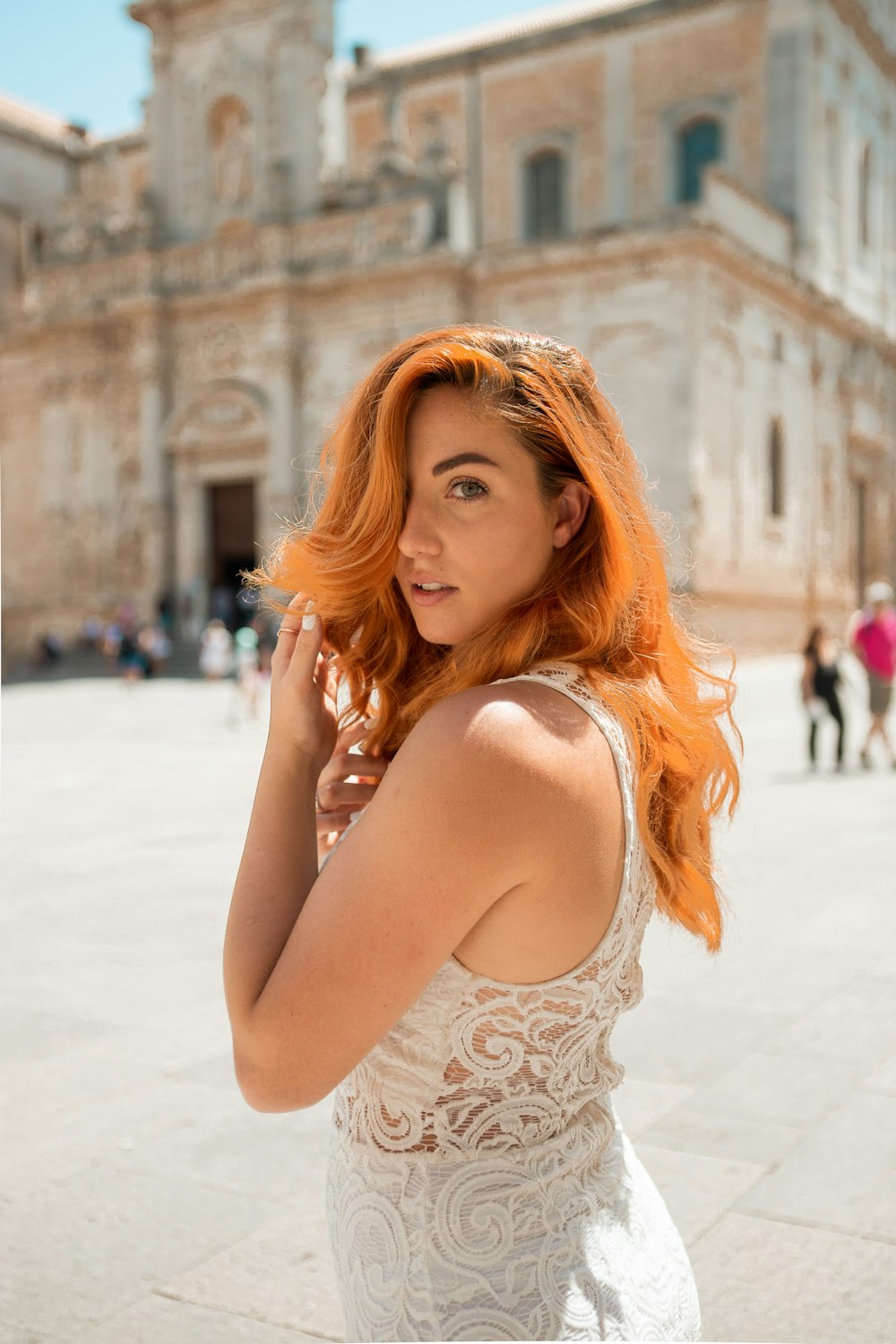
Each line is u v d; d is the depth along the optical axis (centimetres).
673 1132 400
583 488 148
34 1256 318
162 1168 370
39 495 4272
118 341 4066
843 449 4244
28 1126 402
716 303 3372
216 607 3850
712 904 157
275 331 3697
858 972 584
